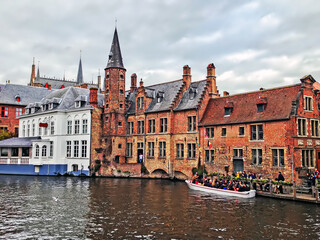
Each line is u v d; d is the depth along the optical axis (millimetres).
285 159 28328
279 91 31406
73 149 45500
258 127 31047
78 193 27953
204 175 35281
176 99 39969
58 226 17250
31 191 29203
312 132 30078
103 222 18031
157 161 40438
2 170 48188
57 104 47969
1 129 62812
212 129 35562
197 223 17797
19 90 67625
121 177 42000
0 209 21312
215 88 39062
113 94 44125
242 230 16484
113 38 45812
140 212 20406
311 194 25047
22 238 15273
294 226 17094
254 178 28875
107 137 43750
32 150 46750
